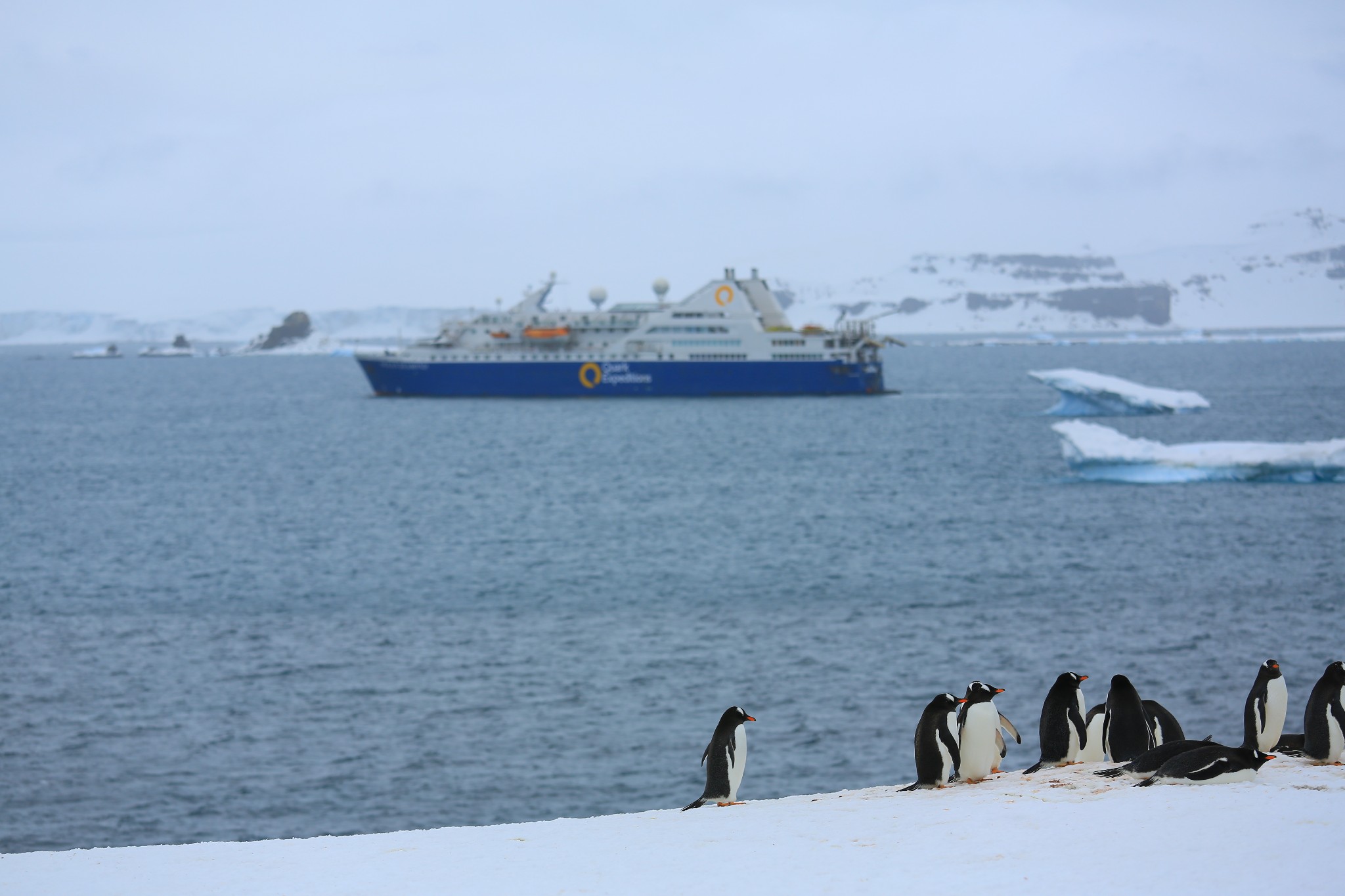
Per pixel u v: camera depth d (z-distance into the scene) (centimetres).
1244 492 17275
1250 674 8056
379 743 6912
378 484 19725
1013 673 8169
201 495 18775
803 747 6775
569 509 16700
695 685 7981
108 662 8650
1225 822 2672
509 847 3014
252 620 10019
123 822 5819
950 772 3419
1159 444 18725
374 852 3030
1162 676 8031
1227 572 11656
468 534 14562
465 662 8581
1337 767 3300
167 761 6638
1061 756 3609
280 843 3206
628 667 8425
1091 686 7844
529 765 6538
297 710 7512
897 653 8706
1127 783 3181
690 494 18075
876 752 6681
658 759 6625
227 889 2658
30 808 5984
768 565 12294
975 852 2594
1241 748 3128
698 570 12056
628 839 3025
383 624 9788
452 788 6228
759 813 3272
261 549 13725
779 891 2416
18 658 8744
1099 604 10244
